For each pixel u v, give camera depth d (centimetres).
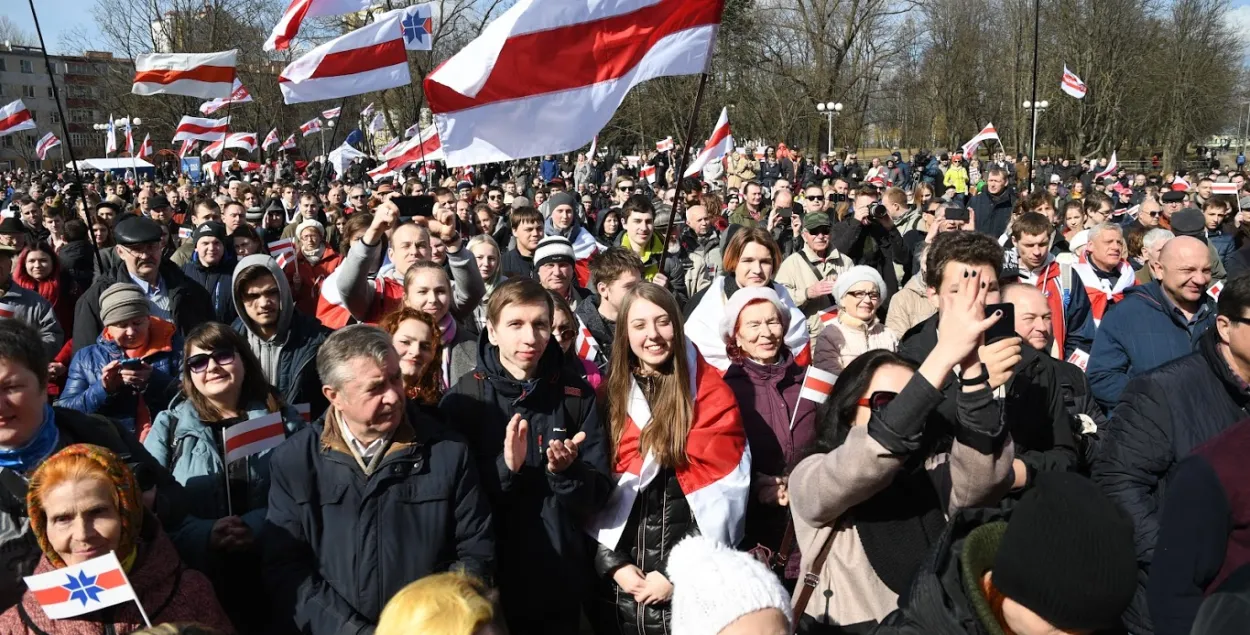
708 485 340
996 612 200
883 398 296
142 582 272
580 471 326
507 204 1323
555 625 347
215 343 359
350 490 303
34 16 605
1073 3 4491
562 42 468
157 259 602
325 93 889
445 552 305
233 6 3956
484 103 470
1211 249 679
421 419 322
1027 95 4603
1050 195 938
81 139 5741
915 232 984
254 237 697
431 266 453
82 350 459
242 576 325
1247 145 6675
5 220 733
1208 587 261
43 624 266
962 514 220
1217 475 259
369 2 927
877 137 6319
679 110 3872
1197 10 4925
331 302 538
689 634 211
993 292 396
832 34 4119
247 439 332
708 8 469
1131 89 4600
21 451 296
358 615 297
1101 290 635
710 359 425
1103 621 183
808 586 293
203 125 1784
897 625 208
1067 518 186
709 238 870
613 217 1035
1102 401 477
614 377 358
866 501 288
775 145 4041
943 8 5081
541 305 346
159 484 325
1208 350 330
